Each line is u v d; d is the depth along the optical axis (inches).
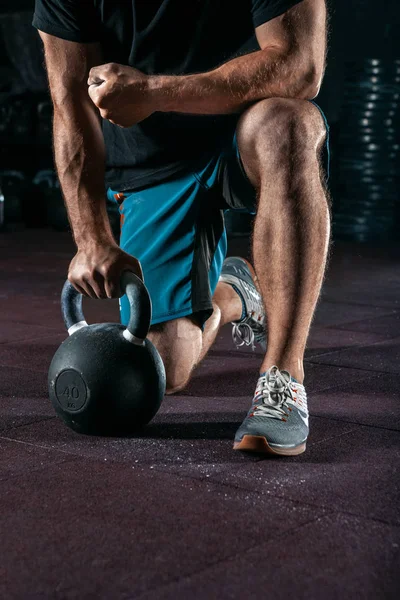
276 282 81.1
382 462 76.3
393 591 52.2
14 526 61.2
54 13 87.2
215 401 98.3
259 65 81.2
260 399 79.7
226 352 127.0
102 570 54.6
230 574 54.2
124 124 81.6
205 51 93.5
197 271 96.4
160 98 80.3
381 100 309.9
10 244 276.8
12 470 73.3
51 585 52.7
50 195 315.6
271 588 52.4
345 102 316.2
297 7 81.3
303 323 81.5
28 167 373.7
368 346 131.5
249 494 68.0
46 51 88.9
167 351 97.7
